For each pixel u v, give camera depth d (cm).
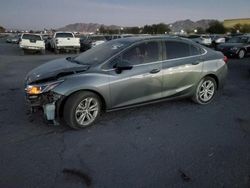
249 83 830
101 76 431
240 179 301
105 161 335
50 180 294
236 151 365
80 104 421
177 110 533
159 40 504
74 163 329
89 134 414
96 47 545
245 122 475
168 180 297
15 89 711
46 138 398
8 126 440
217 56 585
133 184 289
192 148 372
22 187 282
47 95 408
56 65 483
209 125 457
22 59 1641
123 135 411
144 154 353
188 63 528
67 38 2198
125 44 475
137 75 464
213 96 592
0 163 326
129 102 471
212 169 320
